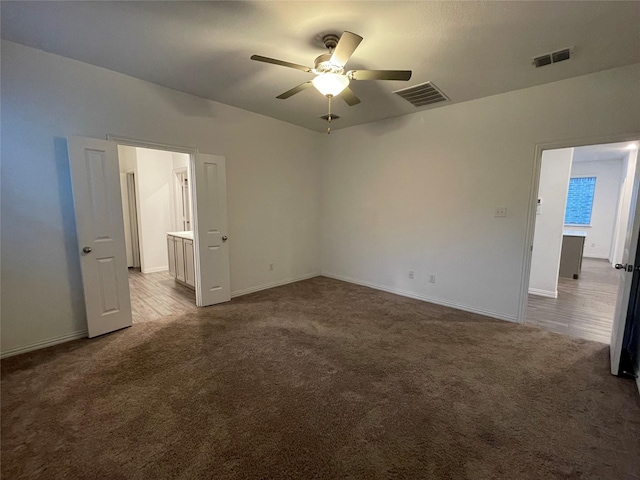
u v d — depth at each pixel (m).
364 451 1.61
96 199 2.84
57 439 1.67
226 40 2.32
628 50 2.35
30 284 2.63
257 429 1.76
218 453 1.59
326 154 5.20
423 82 3.01
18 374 2.29
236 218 4.15
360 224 4.82
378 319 3.44
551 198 4.32
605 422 1.83
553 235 4.34
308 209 5.18
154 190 5.80
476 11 1.91
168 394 2.07
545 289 4.46
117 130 2.97
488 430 1.76
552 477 1.46
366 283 4.83
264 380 2.24
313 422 1.82
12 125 2.47
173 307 3.81
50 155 2.65
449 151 3.73
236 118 3.97
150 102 3.17
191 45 2.41
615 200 7.43
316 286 4.80
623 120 2.65
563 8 1.86
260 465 1.52
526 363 2.51
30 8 1.92
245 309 3.74
